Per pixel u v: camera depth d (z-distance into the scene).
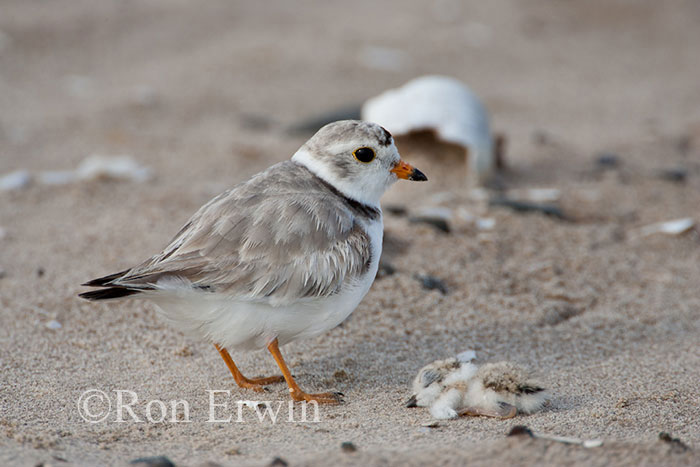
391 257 11.35
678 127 18.81
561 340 9.41
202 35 24.55
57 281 10.60
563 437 6.68
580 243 12.23
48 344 8.95
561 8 28.78
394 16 26.94
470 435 6.84
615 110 20.31
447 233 12.20
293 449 6.63
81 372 8.38
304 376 8.48
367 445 6.64
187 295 7.17
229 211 7.60
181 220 12.93
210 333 7.57
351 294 7.77
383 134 8.23
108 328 9.41
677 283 11.21
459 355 8.92
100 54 23.12
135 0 27.20
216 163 16.12
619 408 7.57
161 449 6.69
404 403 7.80
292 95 20.42
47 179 14.80
